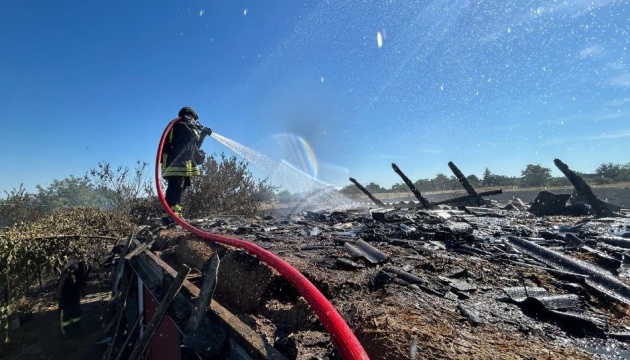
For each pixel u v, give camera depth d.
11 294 5.63
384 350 1.57
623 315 2.12
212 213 10.90
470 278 2.81
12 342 6.23
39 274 6.07
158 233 5.53
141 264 4.90
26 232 5.85
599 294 2.40
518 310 2.17
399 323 1.81
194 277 3.18
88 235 6.65
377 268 3.04
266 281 2.67
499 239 4.35
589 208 7.36
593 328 1.91
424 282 2.61
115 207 10.91
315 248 3.91
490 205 9.45
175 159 5.85
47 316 7.44
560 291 2.52
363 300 2.29
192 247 4.01
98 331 6.73
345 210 8.80
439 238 4.42
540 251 3.53
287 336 1.94
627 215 6.75
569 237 4.25
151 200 10.96
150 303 5.07
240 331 1.94
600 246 3.84
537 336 1.82
